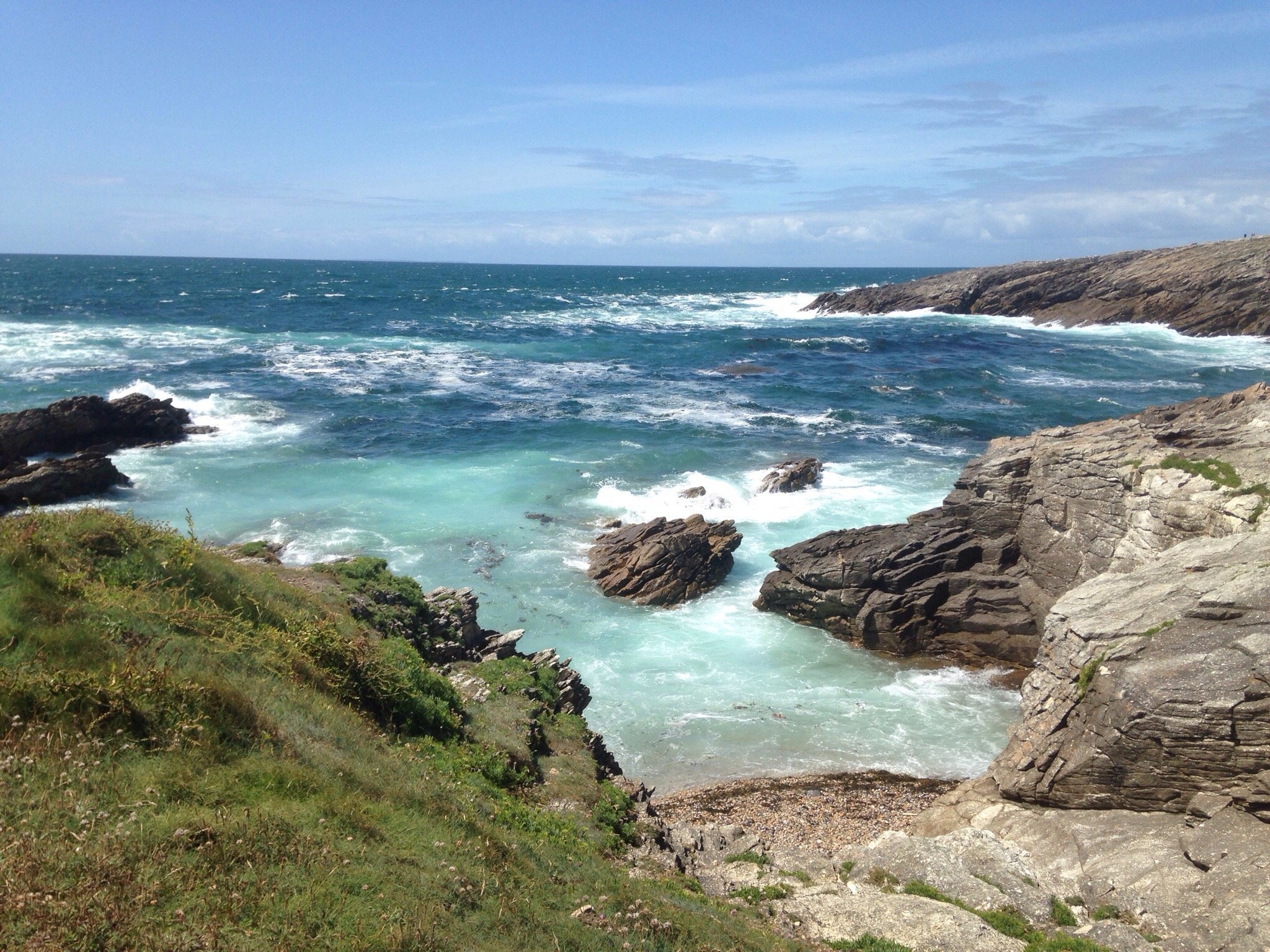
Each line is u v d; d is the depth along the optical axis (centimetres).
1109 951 1058
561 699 1762
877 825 1755
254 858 696
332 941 634
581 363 6894
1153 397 5509
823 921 1130
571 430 4584
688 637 2575
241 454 3988
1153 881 1197
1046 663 1681
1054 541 2497
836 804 1839
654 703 2227
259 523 3112
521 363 6812
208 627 1155
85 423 3903
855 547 2708
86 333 7156
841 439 4450
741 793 1884
